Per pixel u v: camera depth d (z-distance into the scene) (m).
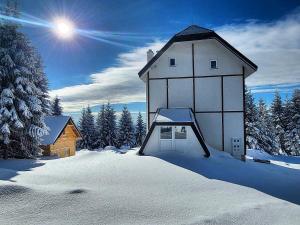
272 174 15.45
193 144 18.25
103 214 7.09
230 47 20.52
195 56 21.75
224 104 21.22
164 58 22.17
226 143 21.03
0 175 11.07
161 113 20.19
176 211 7.41
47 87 32.56
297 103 47.47
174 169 13.52
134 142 62.16
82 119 60.81
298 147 45.22
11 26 20.31
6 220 6.57
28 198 7.84
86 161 16.12
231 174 13.76
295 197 9.58
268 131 40.78
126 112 62.09
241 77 21.11
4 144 19.75
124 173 12.20
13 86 19.44
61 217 6.83
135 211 7.35
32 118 20.89
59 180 10.67
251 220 6.86
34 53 21.80
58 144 29.92
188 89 21.75
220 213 7.21
